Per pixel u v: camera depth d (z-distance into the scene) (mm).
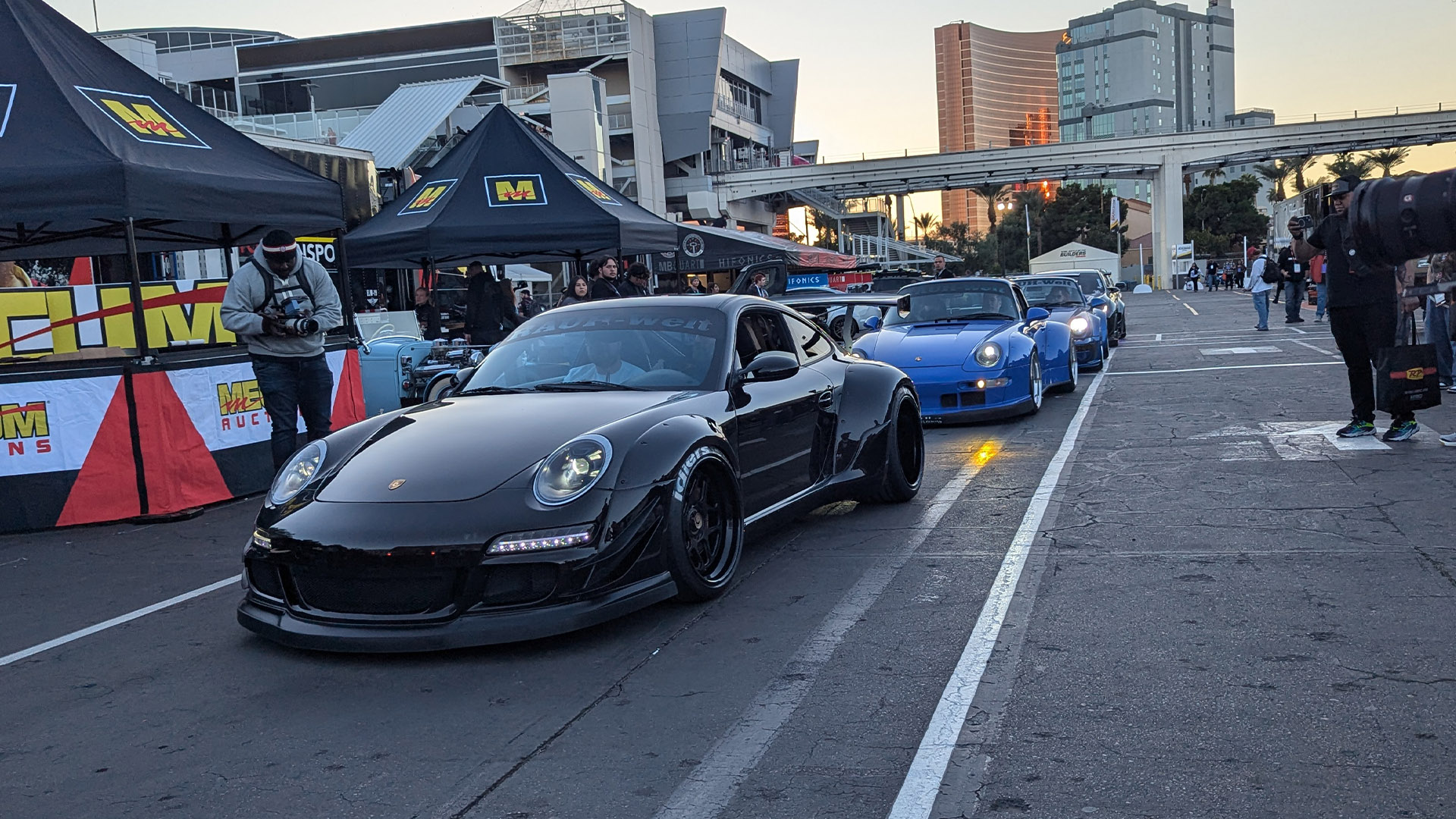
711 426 4297
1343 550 4414
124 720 3271
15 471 6328
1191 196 97688
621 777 2684
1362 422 6984
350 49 50875
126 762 2939
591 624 3613
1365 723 2771
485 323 11812
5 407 6301
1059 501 5773
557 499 3660
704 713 3080
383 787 2689
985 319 10195
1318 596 3836
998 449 7754
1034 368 9531
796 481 5082
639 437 3979
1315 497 5422
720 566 4297
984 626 3734
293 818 2547
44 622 4477
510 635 3520
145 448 6484
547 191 10797
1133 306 39125
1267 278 18438
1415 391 6633
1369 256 4762
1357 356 6879
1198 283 60188
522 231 10516
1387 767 2525
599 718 3074
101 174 6176
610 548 3674
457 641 3512
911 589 4246
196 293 7684
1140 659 3324
